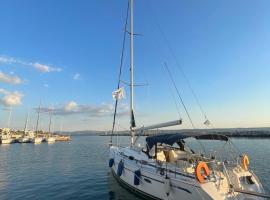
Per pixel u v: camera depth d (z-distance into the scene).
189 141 40.97
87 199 11.99
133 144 15.27
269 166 19.06
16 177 17.58
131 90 16.16
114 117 19.09
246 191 8.54
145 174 10.93
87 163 24.75
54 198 12.27
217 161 10.17
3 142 61.94
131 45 16.55
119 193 12.66
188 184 8.75
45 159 28.34
